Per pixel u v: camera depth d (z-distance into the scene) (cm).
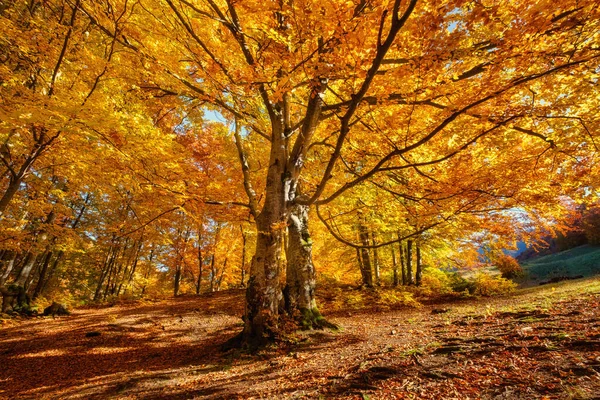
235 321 1110
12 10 604
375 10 316
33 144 634
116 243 1548
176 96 801
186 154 748
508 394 297
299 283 815
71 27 521
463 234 823
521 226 692
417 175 671
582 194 519
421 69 357
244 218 1046
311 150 947
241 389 465
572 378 298
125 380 583
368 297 1327
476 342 471
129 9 568
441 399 312
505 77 465
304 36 359
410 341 590
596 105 468
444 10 283
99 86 654
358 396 360
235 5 428
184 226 1183
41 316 1306
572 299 707
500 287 1304
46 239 1209
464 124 525
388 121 525
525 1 299
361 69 351
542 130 558
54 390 559
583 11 289
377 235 1473
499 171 514
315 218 1343
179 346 841
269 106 737
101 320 1209
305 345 675
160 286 2995
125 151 567
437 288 1506
